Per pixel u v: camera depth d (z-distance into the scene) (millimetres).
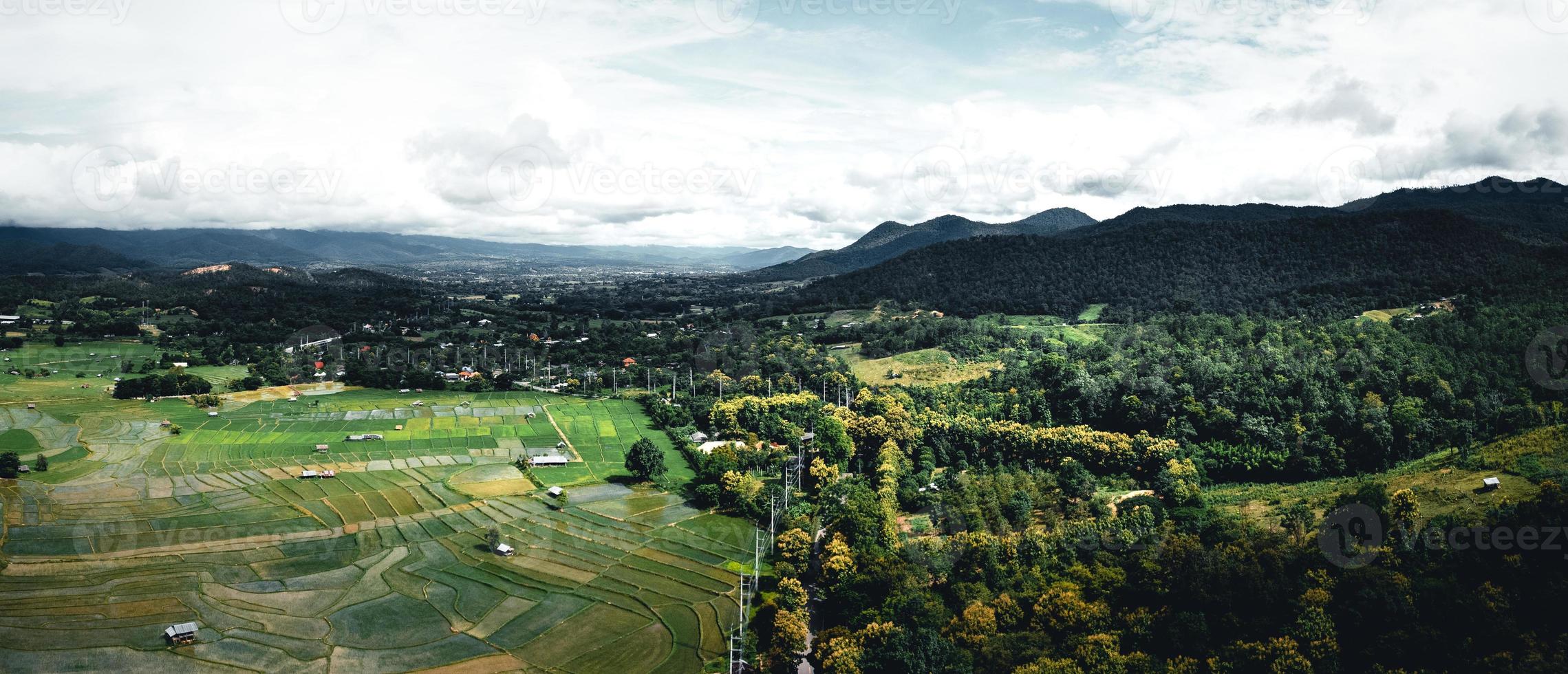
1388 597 92938
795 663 102562
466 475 181375
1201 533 127875
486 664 104125
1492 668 81750
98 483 163375
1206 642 95938
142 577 123000
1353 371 185750
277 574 127250
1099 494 160000
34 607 111875
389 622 113625
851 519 134250
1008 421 197250
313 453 191875
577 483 178125
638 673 103000
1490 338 188625
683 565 134875
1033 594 110938
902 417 191625
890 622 103688
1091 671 92312
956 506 147375
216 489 164625
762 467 186750
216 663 101312
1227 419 178000
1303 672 86625
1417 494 133125
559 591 124312
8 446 182750
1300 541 119625
